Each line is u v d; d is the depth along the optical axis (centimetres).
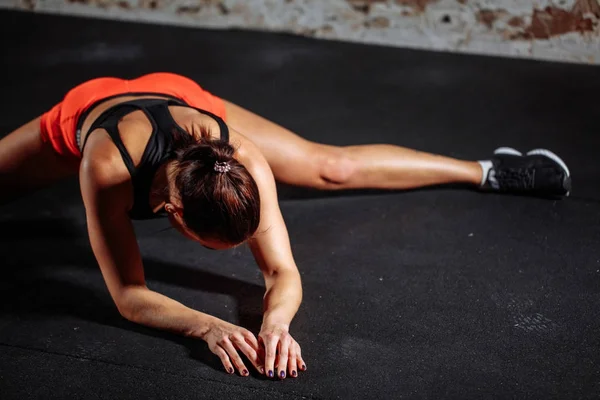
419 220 296
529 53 447
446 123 372
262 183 222
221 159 190
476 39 453
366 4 463
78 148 247
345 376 215
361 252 276
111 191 210
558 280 259
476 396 208
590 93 403
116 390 210
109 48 455
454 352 225
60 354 224
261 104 390
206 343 227
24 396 208
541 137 358
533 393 209
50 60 438
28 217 296
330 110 385
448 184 318
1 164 267
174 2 490
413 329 235
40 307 245
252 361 211
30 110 376
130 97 243
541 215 299
